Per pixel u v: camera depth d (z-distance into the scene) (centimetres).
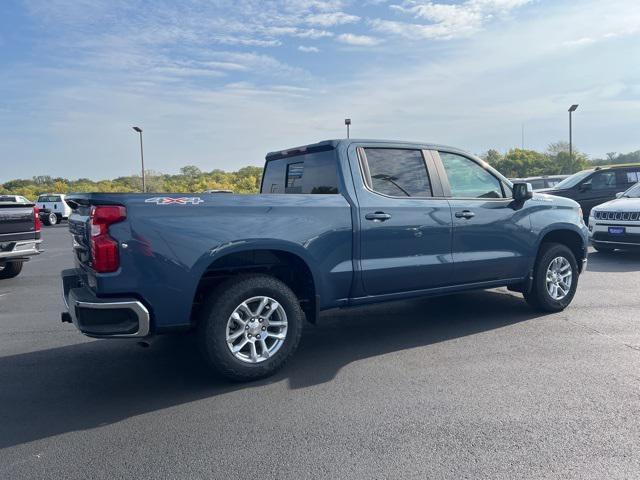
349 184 450
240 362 393
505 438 302
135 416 348
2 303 743
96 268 350
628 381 386
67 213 3136
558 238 620
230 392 386
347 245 441
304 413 344
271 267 445
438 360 442
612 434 305
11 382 416
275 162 556
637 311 600
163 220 363
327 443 302
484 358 443
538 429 312
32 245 948
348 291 452
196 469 277
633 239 980
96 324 354
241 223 390
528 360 435
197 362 459
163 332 374
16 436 321
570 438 301
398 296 484
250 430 322
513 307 628
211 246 377
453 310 621
